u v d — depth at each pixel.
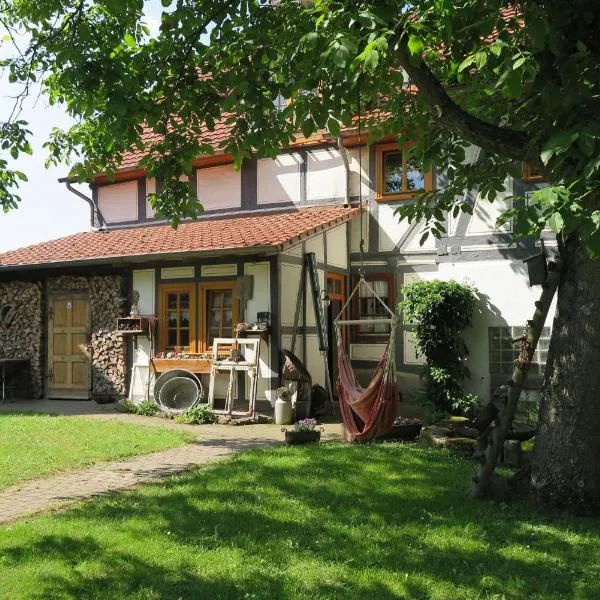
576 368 5.65
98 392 13.62
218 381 12.10
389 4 4.80
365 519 5.41
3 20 7.24
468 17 4.89
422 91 5.47
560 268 5.79
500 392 6.06
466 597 4.03
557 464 5.69
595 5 4.67
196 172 14.68
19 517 5.58
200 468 7.29
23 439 8.88
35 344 14.48
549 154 3.71
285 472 6.86
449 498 5.96
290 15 5.84
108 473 7.15
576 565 4.52
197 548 4.78
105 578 4.30
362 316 12.88
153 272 13.00
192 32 6.27
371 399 8.73
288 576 4.31
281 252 10.98
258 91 5.64
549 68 4.58
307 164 13.51
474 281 11.66
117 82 6.13
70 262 12.75
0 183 7.27
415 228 12.32
